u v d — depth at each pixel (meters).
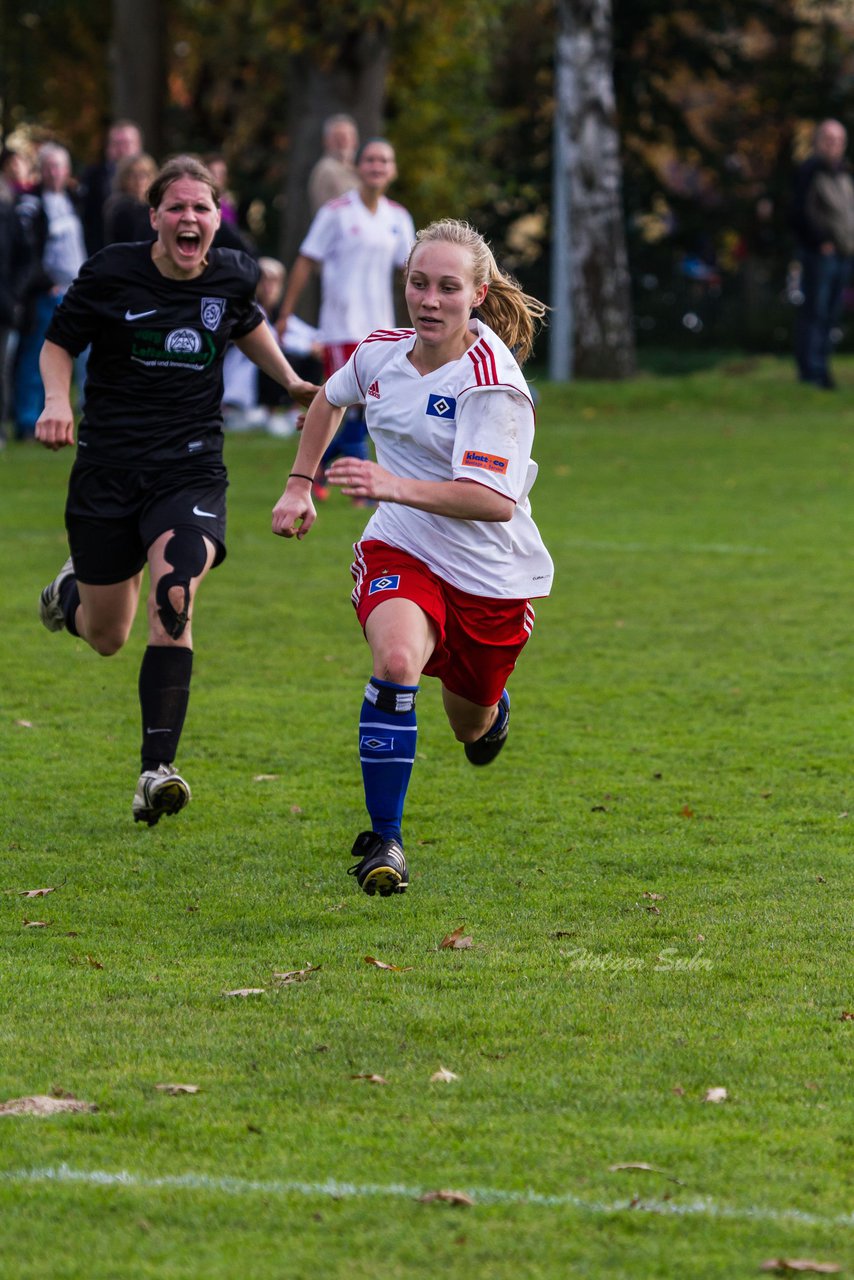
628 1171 11.09
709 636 31.64
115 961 15.52
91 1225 10.38
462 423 16.58
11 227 53.88
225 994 14.56
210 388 20.05
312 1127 11.80
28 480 50.50
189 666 19.27
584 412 73.94
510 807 20.98
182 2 95.69
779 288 114.56
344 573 37.88
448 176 97.88
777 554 40.50
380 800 16.67
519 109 112.69
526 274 113.75
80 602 20.92
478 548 17.22
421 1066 12.98
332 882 18.06
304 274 44.78
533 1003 14.38
